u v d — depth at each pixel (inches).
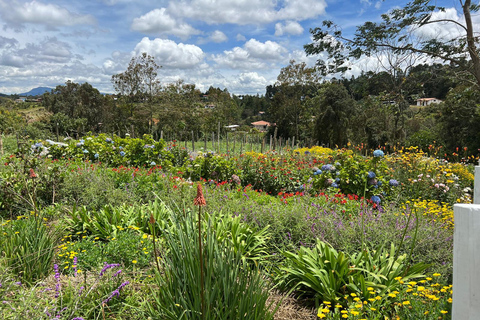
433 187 287.7
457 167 394.0
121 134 1752.0
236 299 86.5
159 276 93.4
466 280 59.2
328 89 1391.5
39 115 2054.6
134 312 102.0
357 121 968.9
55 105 2092.8
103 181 247.3
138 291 113.7
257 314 88.2
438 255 137.6
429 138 764.0
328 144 1370.6
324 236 154.6
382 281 117.8
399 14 404.8
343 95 1332.4
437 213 187.0
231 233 148.6
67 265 132.6
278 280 131.8
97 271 122.7
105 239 164.7
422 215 176.4
